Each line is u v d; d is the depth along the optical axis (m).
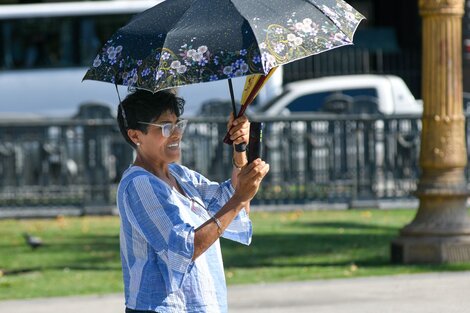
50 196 32.75
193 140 32.19
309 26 8.12
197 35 8.07
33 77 52.94
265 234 26.02
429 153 19.69
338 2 8.55
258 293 18.16
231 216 8.23
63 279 20.36
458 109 19.61
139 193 8.30
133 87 8.38
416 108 45.34
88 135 32.19
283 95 45.12
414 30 59.88
